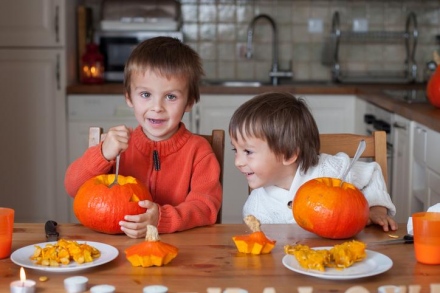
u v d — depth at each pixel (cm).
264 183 185
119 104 436
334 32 502
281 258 146
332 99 446
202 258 146
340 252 138
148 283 131
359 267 138
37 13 431
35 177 441
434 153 295
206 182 197
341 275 131
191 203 179
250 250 148
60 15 431
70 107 436
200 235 166
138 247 142
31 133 438
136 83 190
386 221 172
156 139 198
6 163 440
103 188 165
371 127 403
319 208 157
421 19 507
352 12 507
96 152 184
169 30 467
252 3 504
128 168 200
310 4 505
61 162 440
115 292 127
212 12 503
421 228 142
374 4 507
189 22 503
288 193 193
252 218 151
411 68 502
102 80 459
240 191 438
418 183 332
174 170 199
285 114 180
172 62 188
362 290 125
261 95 186
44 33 432
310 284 131
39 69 434
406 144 338
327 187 160
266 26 506
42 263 138
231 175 438
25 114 436
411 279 134
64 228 170
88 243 150
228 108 439
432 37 508
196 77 195
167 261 142
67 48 440
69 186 190
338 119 448
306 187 162
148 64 187
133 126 438
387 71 508
